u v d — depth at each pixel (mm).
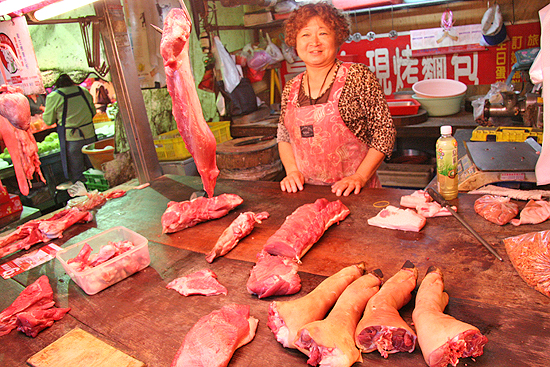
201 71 5785
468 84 5398
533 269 1516
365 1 5227
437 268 1605
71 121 5457
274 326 1436
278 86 6695
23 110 2551
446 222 2068
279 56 5945
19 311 1707
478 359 1229
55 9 2428
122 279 1943
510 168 2414
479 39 5098
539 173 2330
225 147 4703
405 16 5402
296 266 1759
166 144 4770
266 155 4598
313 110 2781
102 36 3129
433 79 5359
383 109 2732
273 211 2508
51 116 5418
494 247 1790
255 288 1652
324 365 1236
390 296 1457
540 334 1288
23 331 1655
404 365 1248
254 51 5824
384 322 1272
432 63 5504
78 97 5453
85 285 1828
